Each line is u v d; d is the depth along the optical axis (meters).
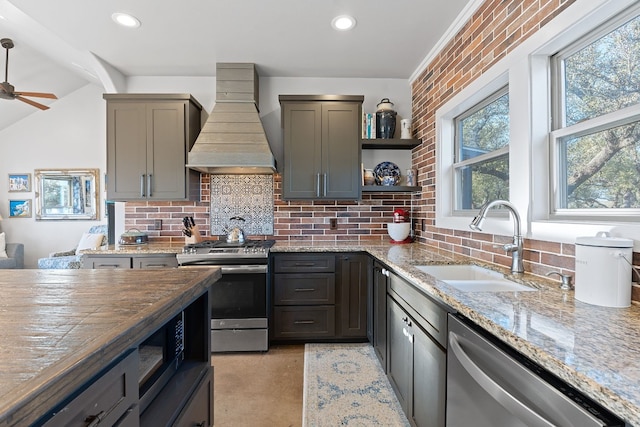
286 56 2.76
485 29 1.90
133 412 0.79
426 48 2.60
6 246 5.18
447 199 2.52
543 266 1.46
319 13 2.14
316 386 2.09
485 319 0.93
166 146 2.83
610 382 0.59
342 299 2.71
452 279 1.92
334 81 3.23
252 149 2.77
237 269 2.53
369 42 2.51
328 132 2.88
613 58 1.22
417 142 2.95
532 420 0.72
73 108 5.44
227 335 2.57
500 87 1.91
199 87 3.19
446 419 1.20
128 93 3.07
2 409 0.45
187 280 1.22
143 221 3.18
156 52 2.70
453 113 2.41
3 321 0.78
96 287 1.12
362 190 2.92
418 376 1.51
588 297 1.07
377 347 2.38
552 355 0.70
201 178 3.20
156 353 1.14
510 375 0.83
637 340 0.77
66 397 0.58
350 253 2.70
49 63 4.45
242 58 2.81
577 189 1.39
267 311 2.60
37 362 0.57
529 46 1.50
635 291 1.05
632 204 1.16
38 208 5.48
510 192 1.65
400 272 1.74
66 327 0.74
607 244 1.02
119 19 2.22
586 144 1.35
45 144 5.46
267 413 1.84
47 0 2.01
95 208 5.50
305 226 3.23
